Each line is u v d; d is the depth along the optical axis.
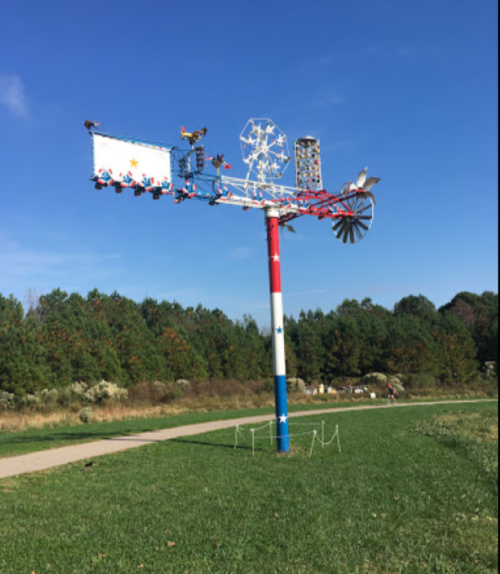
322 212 20.02
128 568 7.54
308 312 94.62
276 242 18.25
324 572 7.43
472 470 13.98
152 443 20.56
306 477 13.34
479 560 7.73
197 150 17.31
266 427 26.00
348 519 9.70
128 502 11.20
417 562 7.73
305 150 19.94
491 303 102.06
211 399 44.50
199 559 7.88
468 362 68.06
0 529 9.38
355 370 68.94
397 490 11.84
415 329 69.00
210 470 14.55
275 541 8.62
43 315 74.50
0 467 15.53
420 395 53.34
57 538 8.80
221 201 17.72
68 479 13.64
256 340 68.25
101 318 72.12
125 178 16.20
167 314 88.12
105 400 38.84
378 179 19.80
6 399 37.88
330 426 25.66
